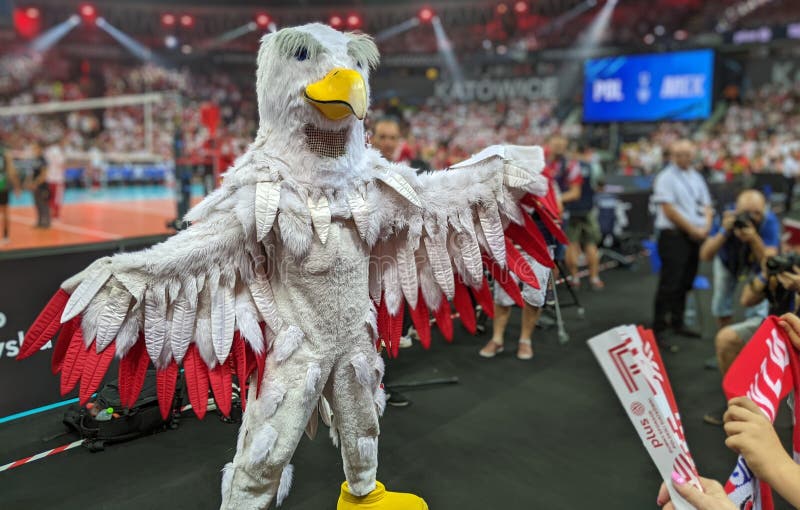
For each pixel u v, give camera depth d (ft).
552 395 12.35
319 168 6.00
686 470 3.21
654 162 51.16
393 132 13.33
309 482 8.99
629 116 60.03
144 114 69.00
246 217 5.71
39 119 66.13
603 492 8.86
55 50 81.35
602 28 80.28
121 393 5.94
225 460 9.46
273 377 6.15
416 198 6.42
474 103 82.48
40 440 10.12
